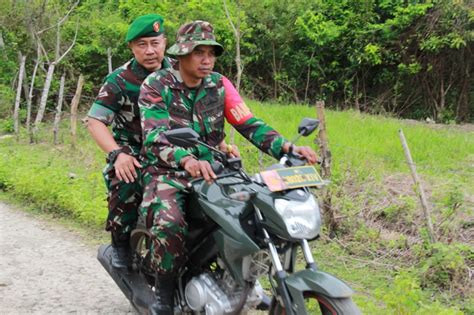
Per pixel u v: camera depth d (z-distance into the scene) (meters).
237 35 8.84
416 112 16.22
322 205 6.00
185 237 3.56
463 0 14.28
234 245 3.27
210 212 3.37
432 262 4.97
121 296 4.73
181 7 15.93
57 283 4.98
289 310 3.01
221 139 3.78
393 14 15.66
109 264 4.26
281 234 3.06
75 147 10.66
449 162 9.14
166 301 3.72
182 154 3.29
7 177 8.29
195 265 3.66
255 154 8.22
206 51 3.51
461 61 15.52
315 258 5.54
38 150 11.05
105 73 16.95
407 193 7.07
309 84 17.34
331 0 16.67
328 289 2.92
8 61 15.27
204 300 3.51
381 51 15.80
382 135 10.73
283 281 3.07
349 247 5.70
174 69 3.62
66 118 15.30
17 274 5.17
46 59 14.54
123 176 3.62
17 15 15.39
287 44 16.86
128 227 4.14
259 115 12.61
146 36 4.02
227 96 3.76
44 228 6.54
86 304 4.58
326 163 6.05
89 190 7.30
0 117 14.72
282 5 16.64
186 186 3.52
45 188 7.29
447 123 15.17
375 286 4.92
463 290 4.76
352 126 11.48
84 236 6.26
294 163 3.38
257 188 3.17
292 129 10.98
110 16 16.77
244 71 17.41
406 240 5.60
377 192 6.91
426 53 15.74
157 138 3.39
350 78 16.83
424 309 4.05
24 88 15.12
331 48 16.73
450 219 5.88
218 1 16.05
